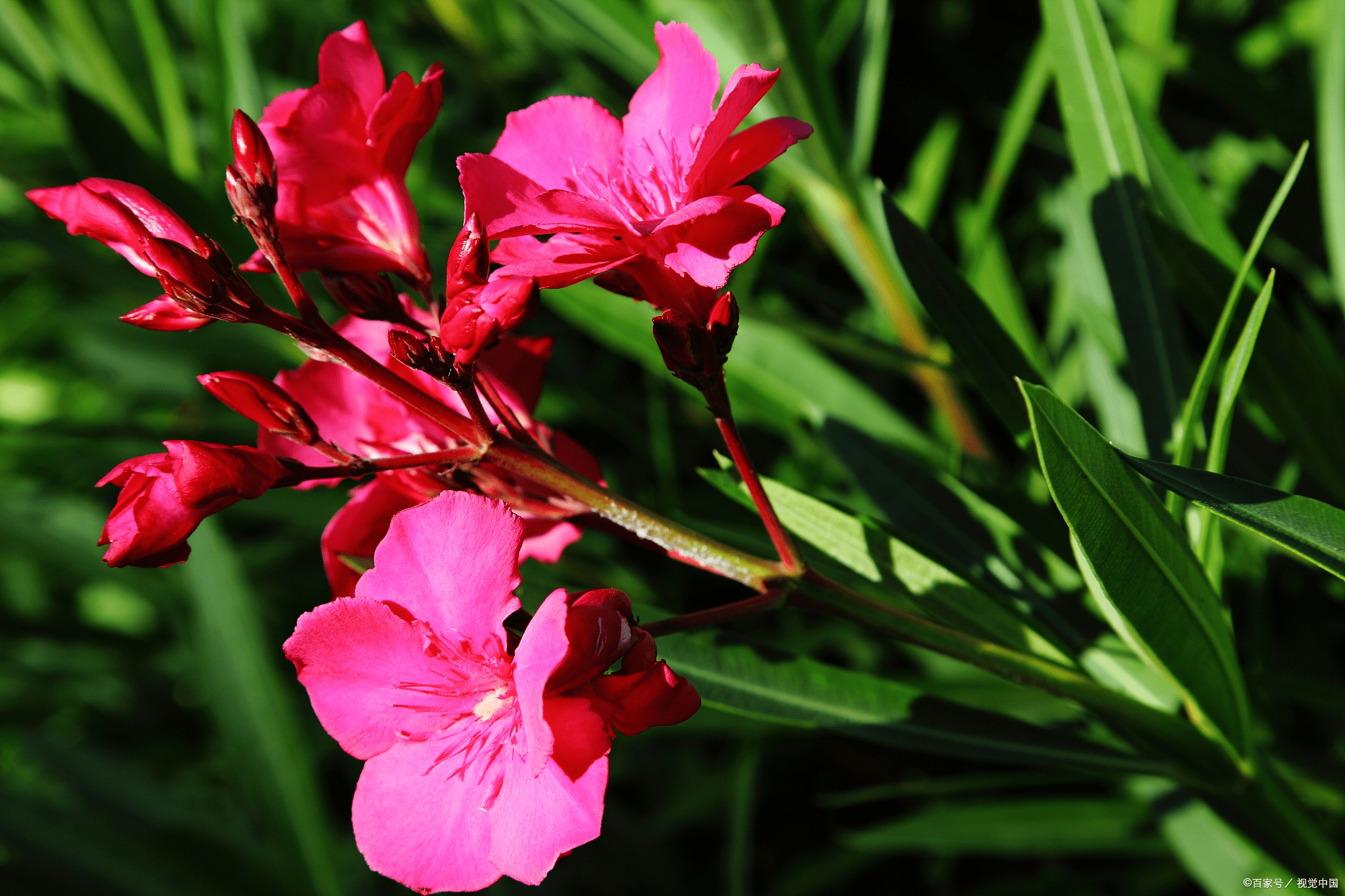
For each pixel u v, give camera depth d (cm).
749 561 43
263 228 42
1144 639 43
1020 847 51
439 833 42
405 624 42
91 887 52
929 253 46
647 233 41
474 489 44
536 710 40
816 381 58
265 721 53
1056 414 41
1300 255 57
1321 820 49
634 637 41
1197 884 53
